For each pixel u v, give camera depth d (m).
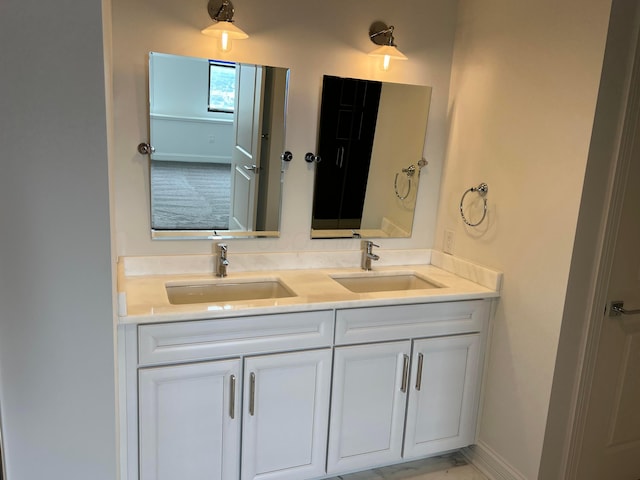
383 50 2.23
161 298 1.87
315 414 2.03
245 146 2.21
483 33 2.29
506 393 2.22
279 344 1.91
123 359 1.70
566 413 2.06
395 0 2.35
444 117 2.56
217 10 2.05
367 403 2.12
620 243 1.96
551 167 1.95
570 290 1.91
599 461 2.19
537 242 2.03
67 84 1.13
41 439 1.27
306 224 2.41
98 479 1.34
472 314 2.23
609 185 1.88
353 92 2.34
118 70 1.97
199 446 1.87
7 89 1.10
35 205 1.16
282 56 2.20
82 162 1.17
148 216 2.13
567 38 1.87
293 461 2.04
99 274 1.23
